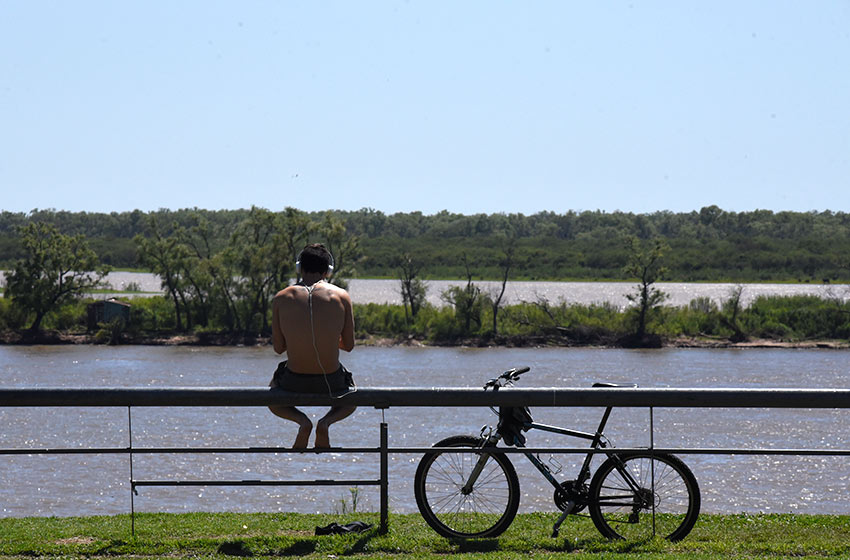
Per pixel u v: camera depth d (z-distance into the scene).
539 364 194.12
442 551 21.70
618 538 22.75
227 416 114.31
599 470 22.66
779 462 83.38
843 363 198.62
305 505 64.12
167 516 29.58
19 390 21.27
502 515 22.70
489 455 22.80
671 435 101.44
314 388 21.34
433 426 105.06
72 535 24.33
